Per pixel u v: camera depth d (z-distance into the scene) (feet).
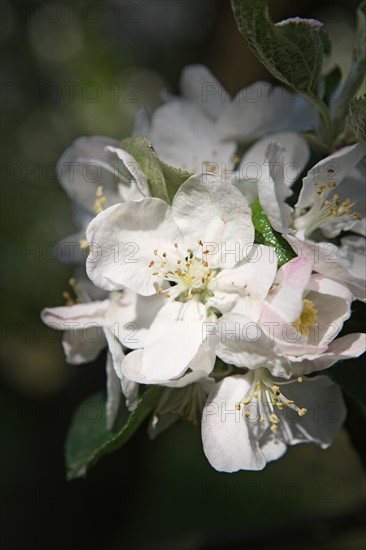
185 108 1.27
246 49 1.99
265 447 1.13
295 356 1.05
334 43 2.40
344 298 1.06
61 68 2.48
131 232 1.10
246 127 1.25
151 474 2.30
